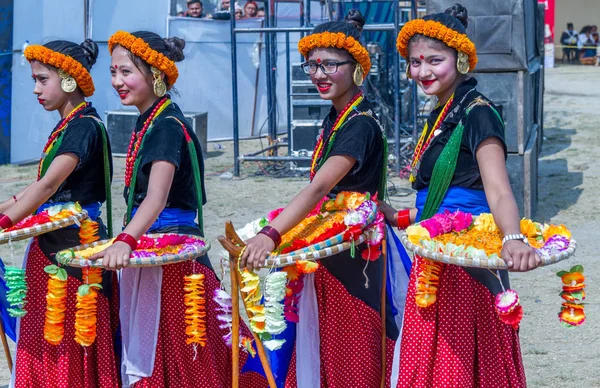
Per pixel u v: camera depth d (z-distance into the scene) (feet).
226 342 13.76
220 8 58.44
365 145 12.74
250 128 54.08
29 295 14.16
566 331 19.90
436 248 10.96
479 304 11.73
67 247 14.05
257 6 56.80
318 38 12.87
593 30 113.60
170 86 14.10
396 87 39.52
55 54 14.07
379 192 13.60
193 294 13.14
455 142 11.78
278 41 54.39
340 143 12.73
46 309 13.65
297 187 38.65
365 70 13.17
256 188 38.52
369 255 12.84
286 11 53.88
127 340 13.58
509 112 29.35
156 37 13.70
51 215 13.56
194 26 50.57
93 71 48.06
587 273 24.43
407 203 34.73
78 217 13.61
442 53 12.00
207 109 52.13
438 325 11.77
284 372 13.70
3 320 15.16
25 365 14.06
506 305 10.75
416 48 12.15
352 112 13.10
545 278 24.13
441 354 11.73
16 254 27.63
